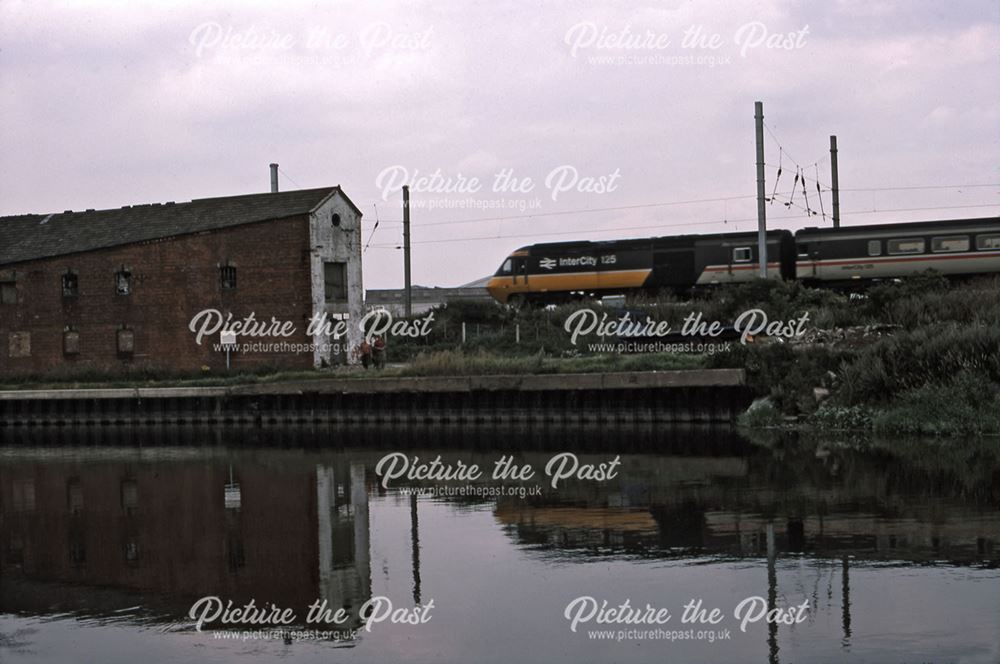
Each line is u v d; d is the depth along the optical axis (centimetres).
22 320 4475
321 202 4225
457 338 4659
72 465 2758
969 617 1147
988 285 3759
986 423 2459
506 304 5244
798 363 2931
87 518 1933
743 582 1310
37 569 1533
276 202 4328
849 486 1891
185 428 3725
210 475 2445
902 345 2772
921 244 4588
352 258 4400
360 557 1537
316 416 3581
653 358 3303
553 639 1150
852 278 4703
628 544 1530
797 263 4797
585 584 1338
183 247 4294
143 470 2591
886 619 1152
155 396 3841
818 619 1164
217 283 4259
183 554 1606
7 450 3222
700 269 5019
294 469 2498
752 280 4169
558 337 4222
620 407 3120
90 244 4462
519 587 1339
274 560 1544
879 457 2205
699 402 3005
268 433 3428
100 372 4238
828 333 3206
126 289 4369
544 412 3222
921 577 1297
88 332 4406
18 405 3997
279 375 3800
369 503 1988
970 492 1792
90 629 1239
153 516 1931
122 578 1470
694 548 1486
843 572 1332
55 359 4438
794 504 1750
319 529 1750
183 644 1175
